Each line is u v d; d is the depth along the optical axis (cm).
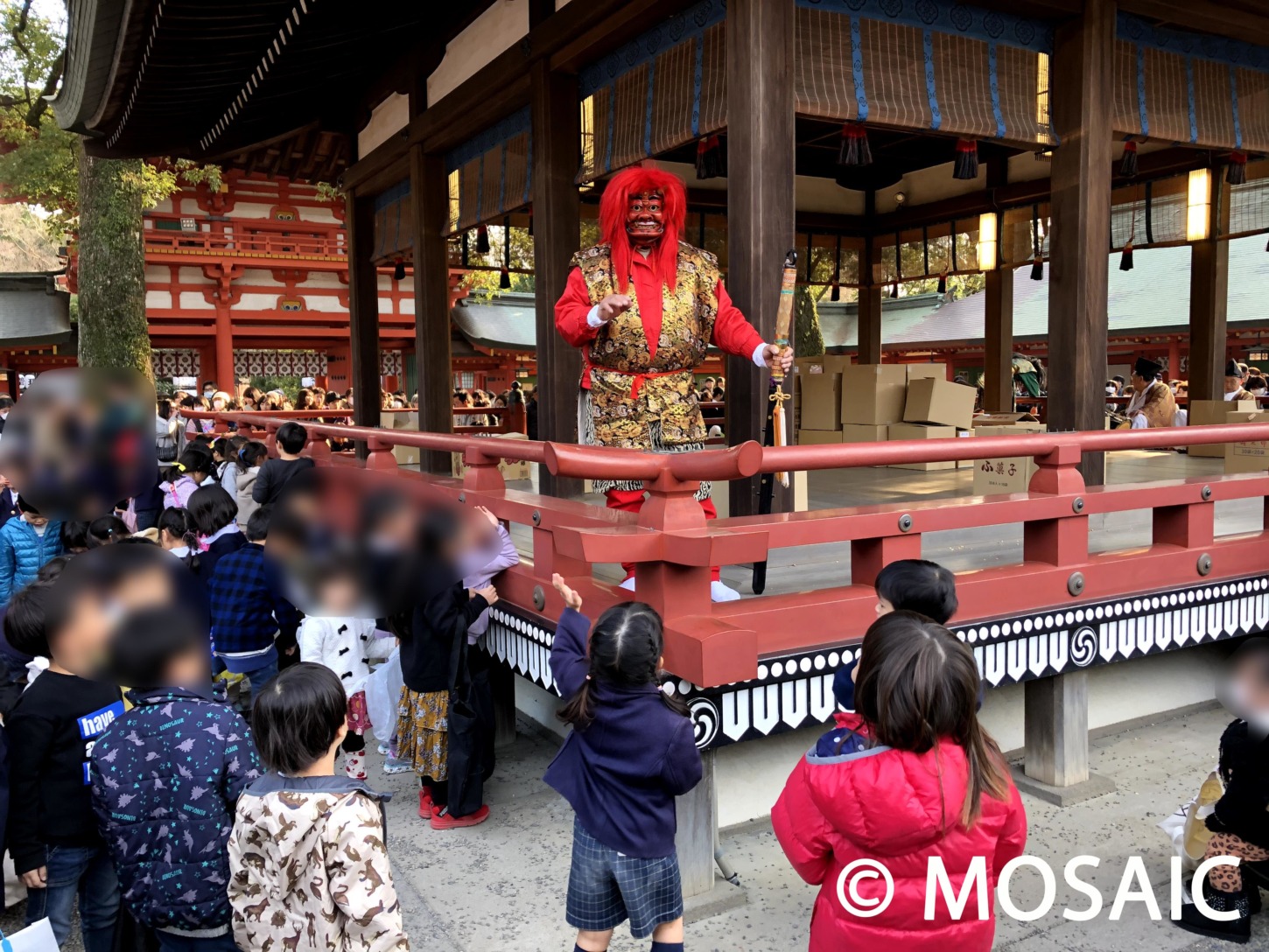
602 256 352
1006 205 968
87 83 716
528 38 569
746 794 365
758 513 391
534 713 485
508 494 381
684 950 277
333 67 798
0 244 4181
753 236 393
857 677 195
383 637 427
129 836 222
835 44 436
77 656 234
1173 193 903
